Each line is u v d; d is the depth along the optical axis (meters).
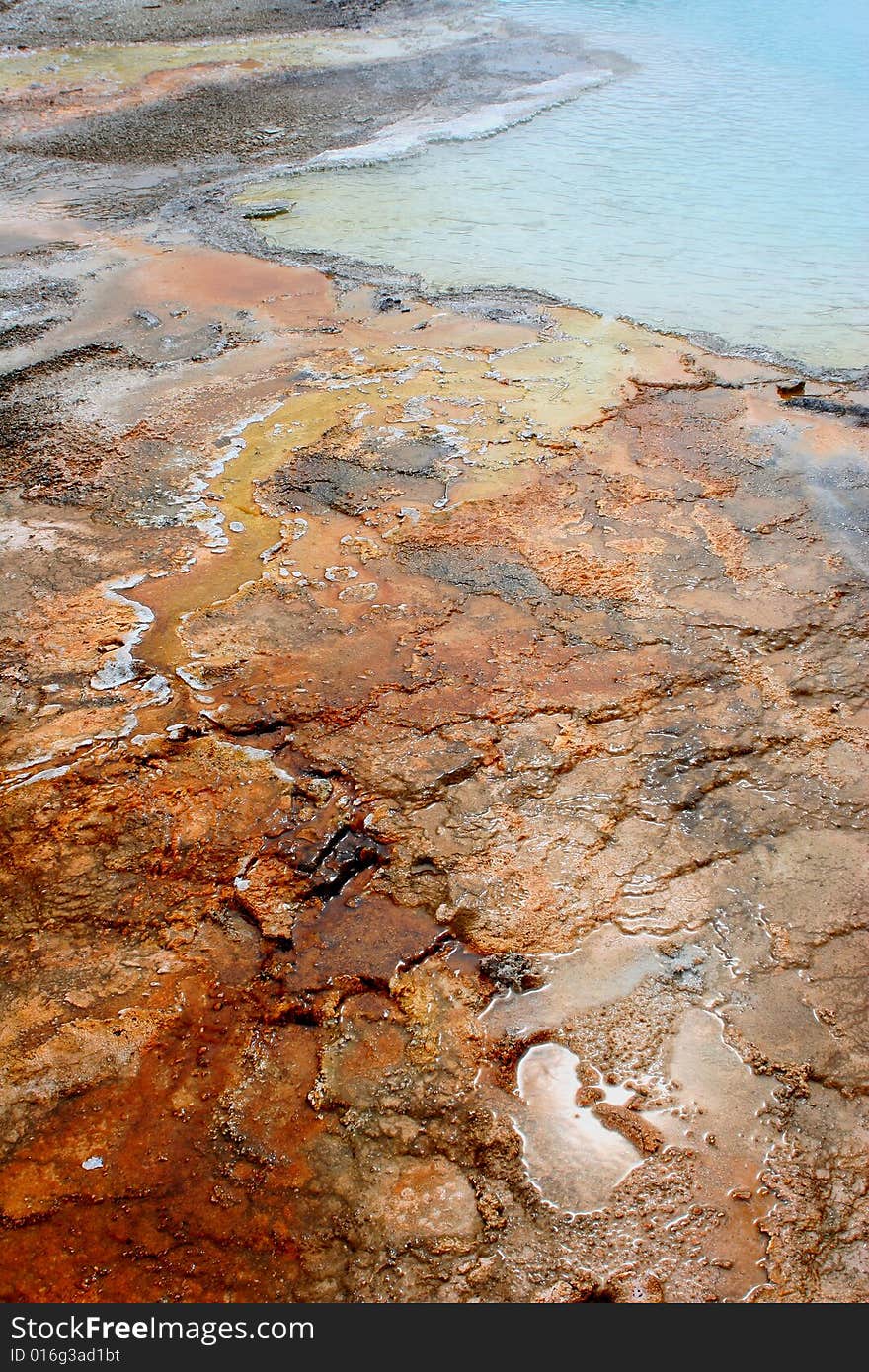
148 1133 1.92
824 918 2.29
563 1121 1.96
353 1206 1.83
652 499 3.60
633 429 4.00
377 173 6.38
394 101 7.54
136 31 8.99
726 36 9.15
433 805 2.52
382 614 3.09
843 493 3.64
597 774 2.60
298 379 4.34
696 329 4.68
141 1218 1.81
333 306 4.92
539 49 8.71
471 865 2.39
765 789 2.57
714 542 3.39
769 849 2.44
